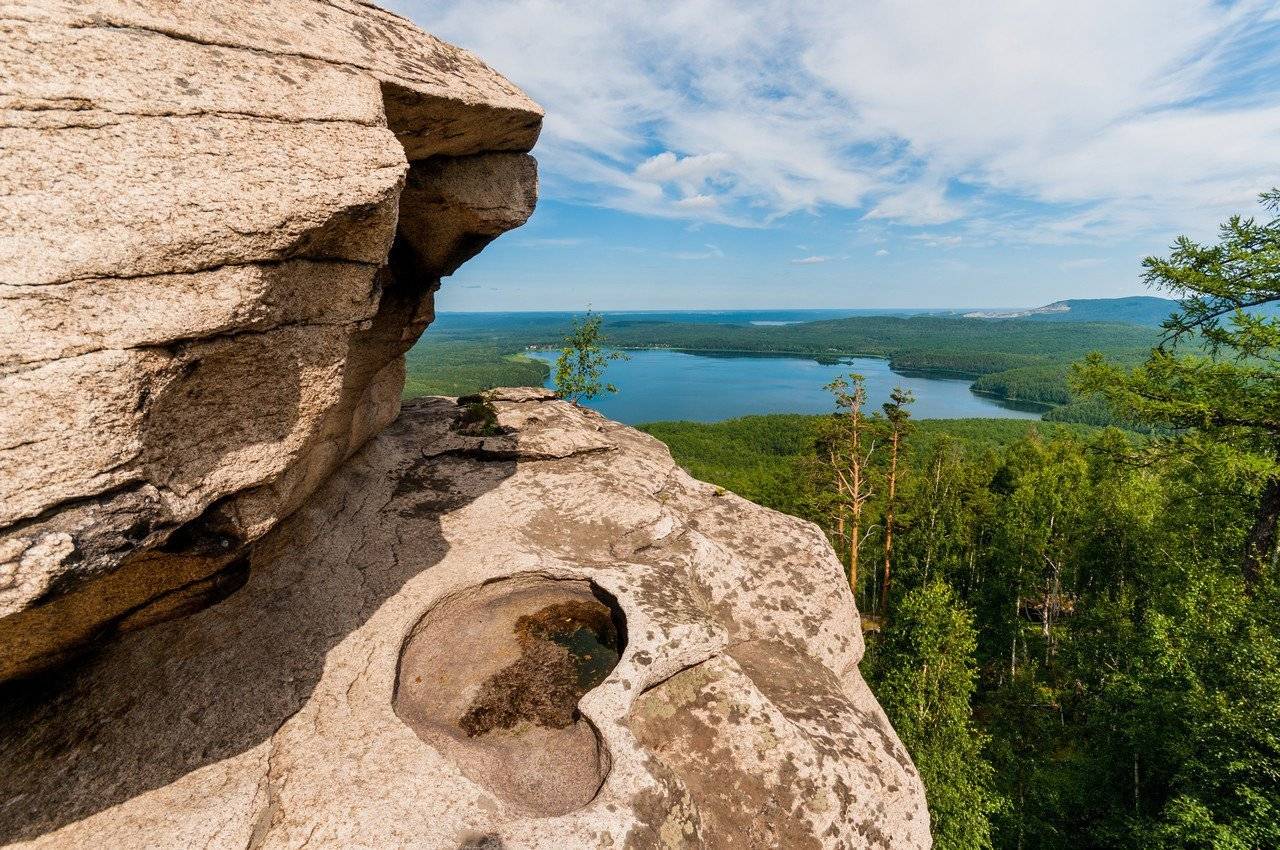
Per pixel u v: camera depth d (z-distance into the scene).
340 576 8.20
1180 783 12.61
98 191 3.75
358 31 6.36
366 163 4.95
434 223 9.13
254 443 4.92
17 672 5.38
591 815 5.50
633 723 6.89
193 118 4.28
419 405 15.33
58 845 4.73
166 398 4.07
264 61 5.00
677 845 5.72
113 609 5.20
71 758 5.43
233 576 6.18
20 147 3.60
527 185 9.50
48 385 3.44
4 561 3.31
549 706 7.20
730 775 6.66
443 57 7.32
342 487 10.23
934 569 33.84
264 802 5.19
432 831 5.11
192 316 3.99
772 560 10.74
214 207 4.09
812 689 8.33
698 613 8.33
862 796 6.81
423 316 11.19
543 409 15.23
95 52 4.08
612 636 8.29
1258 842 10.66
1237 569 16.97
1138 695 14.10
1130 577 25.03
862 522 32.03
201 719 5.92
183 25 4.63
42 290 3.47
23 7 3.95
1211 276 14.95
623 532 10.22
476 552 9.09
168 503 4.21
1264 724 10.98
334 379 5.45
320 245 4.78
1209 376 14.98
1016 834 16.06
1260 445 14.91
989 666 29.61
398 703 6.74
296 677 6.55
